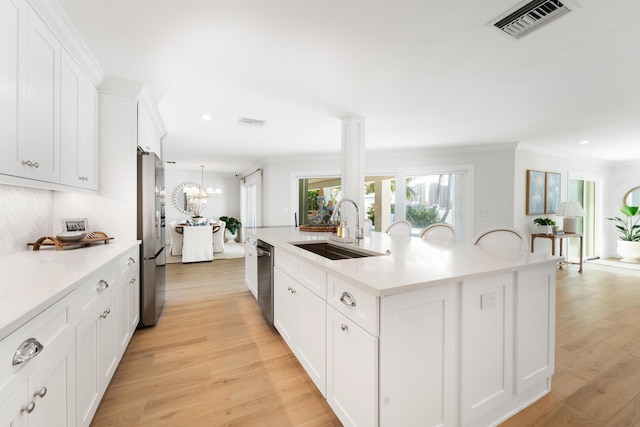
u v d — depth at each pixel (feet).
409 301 3.92
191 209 29.04
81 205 7.88
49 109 5.34
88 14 5.30
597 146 16.47
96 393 4.87
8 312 2.81
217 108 10.41
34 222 6.85
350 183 11.21
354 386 4.26
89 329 4.58
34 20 4.81
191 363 6.91
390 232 10.96
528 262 5.18
